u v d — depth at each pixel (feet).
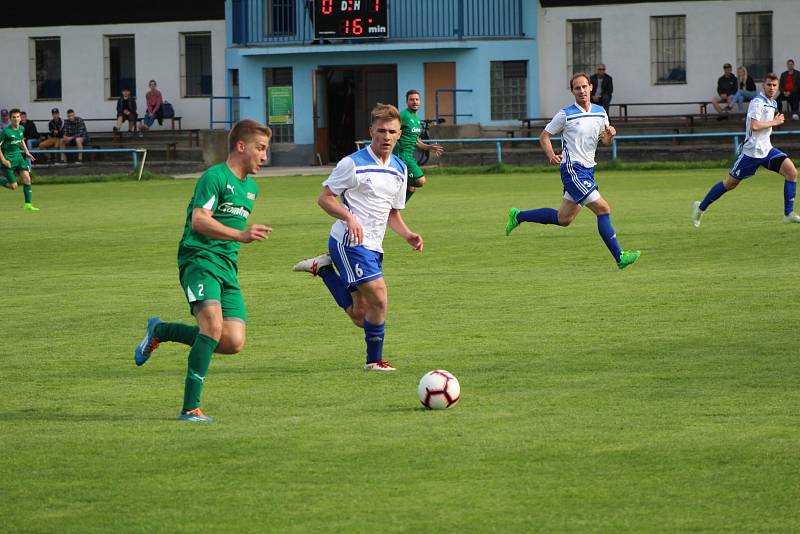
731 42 295.89
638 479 43.91
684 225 137.69
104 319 85.76
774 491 42.27
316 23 303.68
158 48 328.70
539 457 46.98
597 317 80.64
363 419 54.03
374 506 41.39
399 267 110.32
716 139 279.69
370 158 65.57
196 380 54.39
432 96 309.42
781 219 140.46
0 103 341.62
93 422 54.54
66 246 134.62
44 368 68.44
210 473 45.65
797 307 81.92
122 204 198.29
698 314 80.48
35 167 294.05
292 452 48.42
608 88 291.17
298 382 63.10
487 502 41.60
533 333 75.61
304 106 315.58
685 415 53.36
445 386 55.57
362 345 73.72
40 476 45.60
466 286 97.09
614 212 156.66
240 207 55.62
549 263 110.01
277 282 102.32
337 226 66.54
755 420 52.16
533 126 301.43
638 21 301.22
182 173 297.12
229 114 324.19
